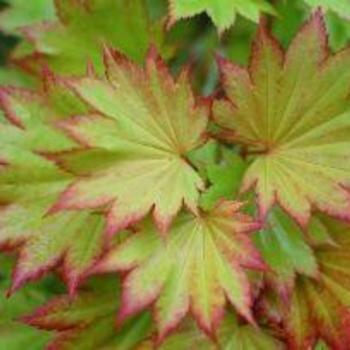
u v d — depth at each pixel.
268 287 0.59
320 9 0.59
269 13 0.63
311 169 0.59
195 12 0.60
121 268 0.56
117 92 0.58
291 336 0.60
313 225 0.60
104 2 0.65
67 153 0.57
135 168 0.57
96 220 0.60
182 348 0.60
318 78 0.59
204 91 0.69
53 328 0.61
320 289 0.61
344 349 0.60
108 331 0.62
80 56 0.66
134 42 0.66
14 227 0.60
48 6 0.71
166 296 0.56
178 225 0.57
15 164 0.61
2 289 0.65
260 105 0.59
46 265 0.60
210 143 0.60
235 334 0.61
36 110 0.61
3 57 0.82
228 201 0.57
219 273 0.56
